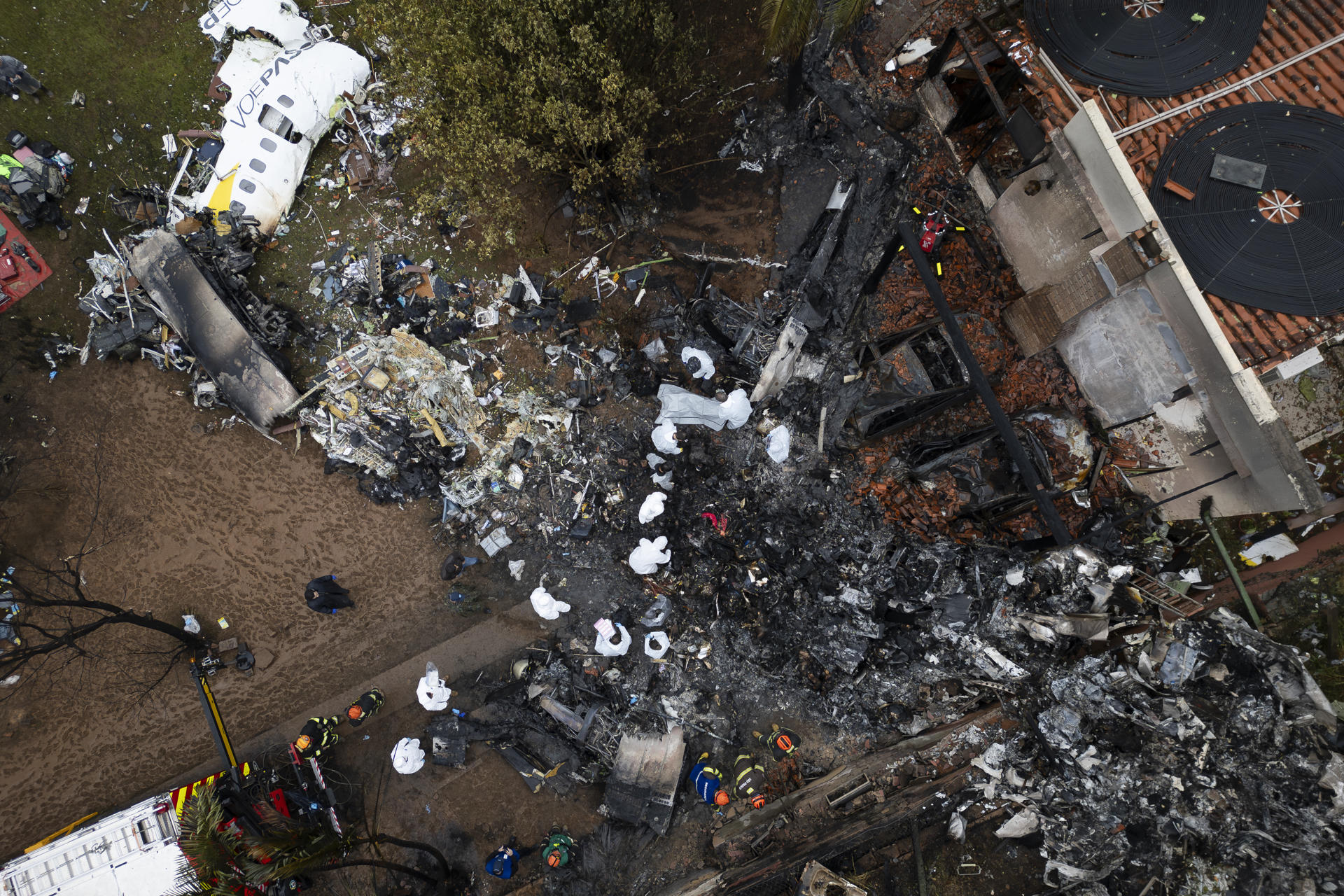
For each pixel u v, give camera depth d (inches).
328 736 506.3
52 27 550.6
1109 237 406.6
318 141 560.4
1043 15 434.9
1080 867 437.7
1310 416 457.1
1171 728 434.9
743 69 568.4
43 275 537.6
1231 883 410.0
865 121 560.1
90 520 534.0
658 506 517.3
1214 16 410.6
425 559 541.6
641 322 562.6
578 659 524.4
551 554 540.1
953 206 543.2
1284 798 410.3
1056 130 418.0
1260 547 484.7
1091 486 491.2
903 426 509.4
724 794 484.4
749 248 562.3
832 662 499.2
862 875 452.1
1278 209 379.6
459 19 406.0
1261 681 432.1
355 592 538.6
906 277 541.0
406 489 537.0
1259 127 390.9
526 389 553.9
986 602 486.6
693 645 518.6
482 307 557.0
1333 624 455.5
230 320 522.9
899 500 510.0
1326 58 394.6
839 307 546.6
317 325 553.6
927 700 494.6
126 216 547.2
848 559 509.4
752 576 512.4
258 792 487.2
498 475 539.8
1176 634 452.1
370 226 560.4
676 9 566.6
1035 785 452.8
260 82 542.3
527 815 514.6
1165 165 395.9
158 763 520.7
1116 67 415.8
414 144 557.6
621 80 404.8
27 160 531.5
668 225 566.3
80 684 522.3
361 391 536.7
